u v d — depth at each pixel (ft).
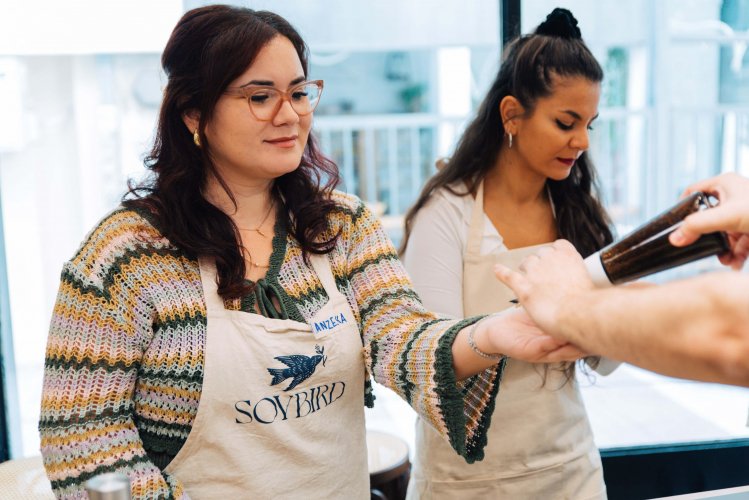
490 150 5.67
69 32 7.86
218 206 4.15
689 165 14.48
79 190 12.95
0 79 10.94
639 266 2.66
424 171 18.85
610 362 5.66
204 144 4.05
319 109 23.16
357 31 10.12
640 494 7.77
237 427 3.88
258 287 4.04
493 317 3.68
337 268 4.35
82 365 3.72
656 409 11.41
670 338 1.99
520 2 7.17
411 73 23.70
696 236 2.49
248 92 3.82
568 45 5.29
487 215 5.74
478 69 14.58
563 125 5.32
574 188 5.91
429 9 10.02
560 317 2.32
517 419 5.41
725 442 7.87
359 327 4.29
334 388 4.10
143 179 4.27
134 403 3.89
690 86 13.92
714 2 10.99
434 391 3.76
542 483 5.45
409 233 5.89
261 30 3.84
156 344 3.84
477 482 5.45
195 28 3.90
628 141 15.74
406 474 6.68
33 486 5.73
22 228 12.14
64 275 3.86
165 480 3.78
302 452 3.98
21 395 11.35
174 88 3.99
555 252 2.64
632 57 15.37
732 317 1.91
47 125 12.61
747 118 14.20
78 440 3.64
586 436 5.70
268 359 3.88
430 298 5.48
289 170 3.98
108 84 13.74
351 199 4.60
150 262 3.89
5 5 7.72
